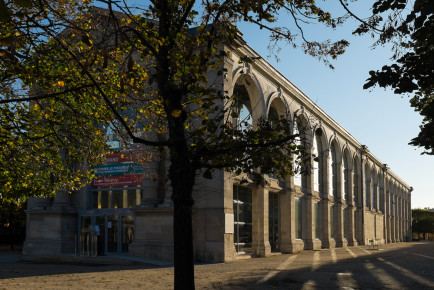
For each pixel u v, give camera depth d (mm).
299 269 21312
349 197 57000
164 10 9562
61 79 12070
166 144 8789
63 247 29125
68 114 14008
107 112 14109
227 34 10102
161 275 17844
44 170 16016
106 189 29562
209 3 9891
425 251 44219
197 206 26047
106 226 28984
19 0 5039
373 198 72562
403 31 7840
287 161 9867
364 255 35062
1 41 7871
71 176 16172
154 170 23281
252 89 30984
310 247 40969
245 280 16375
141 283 15094
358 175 61562
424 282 16578
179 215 8727
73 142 14852
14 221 44688
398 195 98688
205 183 25984
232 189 27078
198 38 9523
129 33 12102
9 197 15797
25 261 26797
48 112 14406
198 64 9312
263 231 31094
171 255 24828
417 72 7883
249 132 9281
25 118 13836
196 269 20906
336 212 51375
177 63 9727
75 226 30094
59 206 29547
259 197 31406
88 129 14867
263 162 9297
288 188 36281
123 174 28984
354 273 19672
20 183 15273
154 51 9445
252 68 30094
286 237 36031
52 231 29453
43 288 13688
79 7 12422
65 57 12375
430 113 8219
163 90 8992
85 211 29781
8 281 15742
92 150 15766
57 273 19172
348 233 56688
